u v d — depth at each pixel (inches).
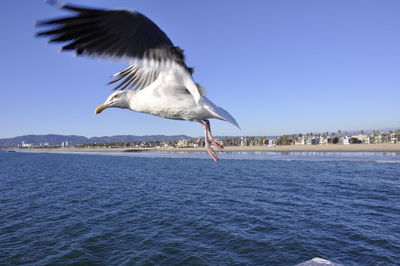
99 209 826.8
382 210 731.4
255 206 809.5
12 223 690.8
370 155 3189.0
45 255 495.8
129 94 138.9
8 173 2080.5
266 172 1790.1
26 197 1042.1
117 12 69.6
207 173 1860.2
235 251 492.7
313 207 781.3
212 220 677.3
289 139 7126.0
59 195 1076.5
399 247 486.3
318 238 536.7
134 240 558.9
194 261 459.5
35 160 4409.5
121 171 2180.1
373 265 424.5
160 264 453.4
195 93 105.5
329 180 1323.8
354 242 514.0
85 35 65.7
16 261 473.1
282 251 484.7
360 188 1077.8
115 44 71.9
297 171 1787.6
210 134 151.0
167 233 593.9
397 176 1413.6
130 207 845.2
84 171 2219.5
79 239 570.6
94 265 455.8
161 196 1016.9
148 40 79.1
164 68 84.5
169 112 134.0
